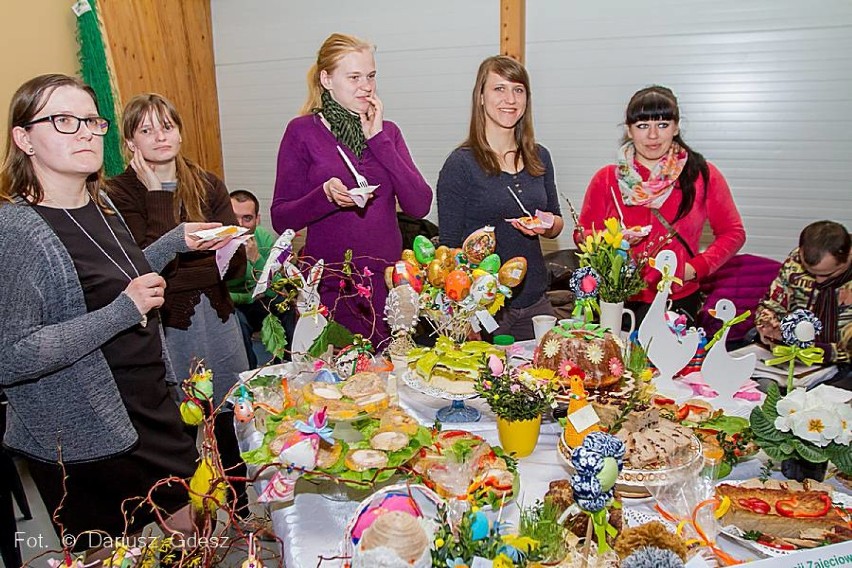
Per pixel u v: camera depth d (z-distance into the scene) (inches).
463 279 66.6
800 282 98.0
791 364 57.0
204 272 89.7
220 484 50.4
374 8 170.2
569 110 161.3
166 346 83.0
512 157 97.6
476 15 161.2
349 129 95.4
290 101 185.3
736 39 145.6
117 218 74.2
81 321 62.3
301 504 53.5
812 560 40.3
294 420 56.1
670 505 49.3
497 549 37.2
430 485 49.3
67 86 62.5
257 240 148.9
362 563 36.2
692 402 64.4
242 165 196.2
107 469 68.4
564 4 155.6
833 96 141.9
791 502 49.4
